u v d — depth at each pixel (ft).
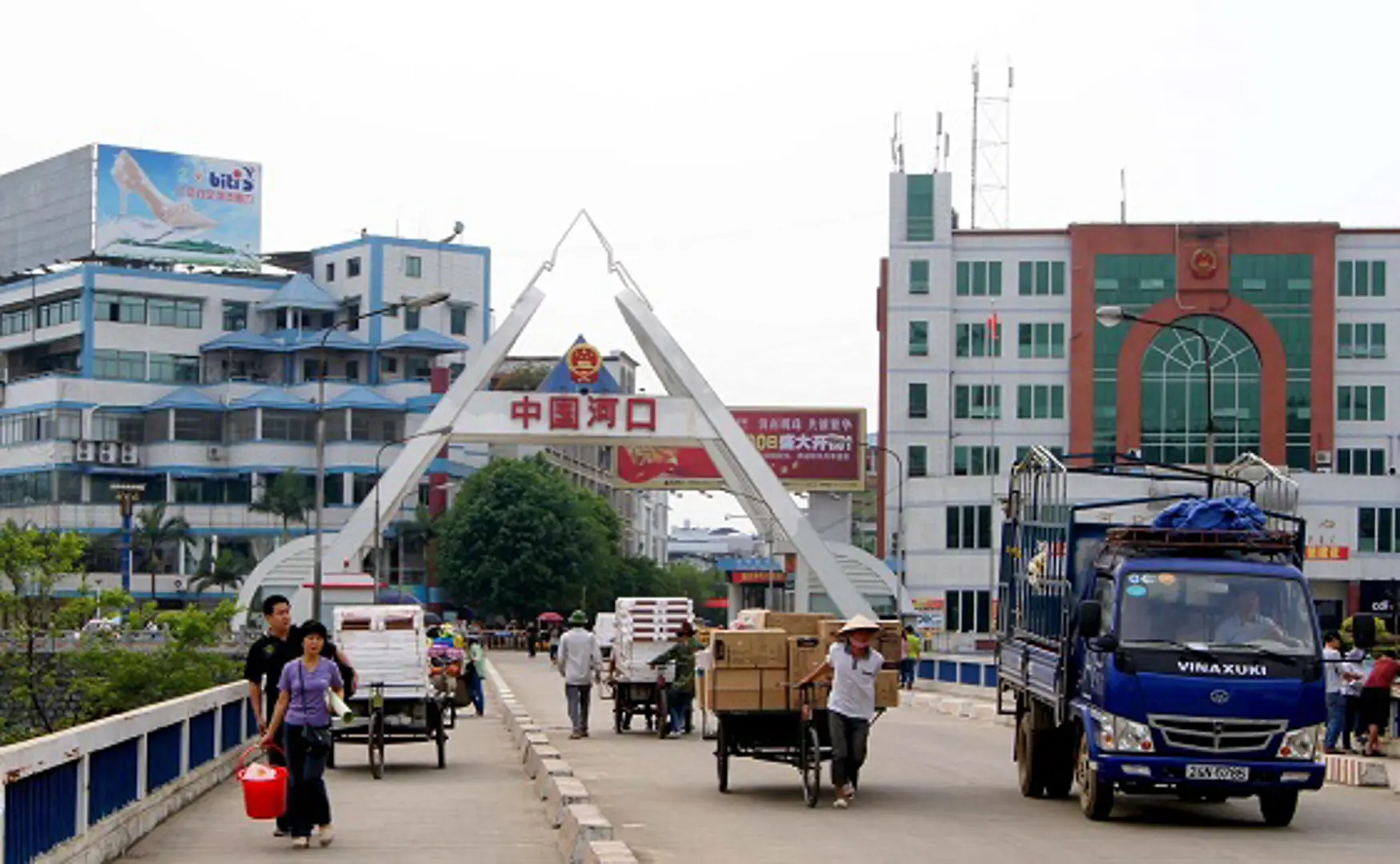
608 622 157.38
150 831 55.06
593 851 42.86
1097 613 56.95
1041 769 66.28
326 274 351.87
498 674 207.92
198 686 179.11
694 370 204.85
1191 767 55.77
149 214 334.44
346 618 78.95
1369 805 70.18
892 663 68.59
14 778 36.58
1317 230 282.97
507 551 307.17
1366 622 63.67
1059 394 287.48
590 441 203.82
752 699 66.54
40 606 185.78
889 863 47.32
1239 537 59.16
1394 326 283.18
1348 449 283.18
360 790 70.49
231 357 331.98
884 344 305.12
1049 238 288.92
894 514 288.71
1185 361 284.61
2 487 320.50
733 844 51.78
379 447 318.86
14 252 348.59
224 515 312.50
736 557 447.01
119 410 316.60
